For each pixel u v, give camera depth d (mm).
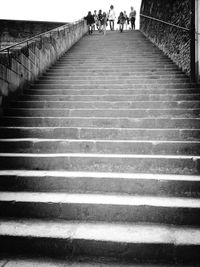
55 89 6402
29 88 6633
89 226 2744
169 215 2807
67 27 11250
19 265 2383
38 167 3730
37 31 14859
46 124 4855
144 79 6789
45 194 3203
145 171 3609
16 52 5848
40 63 7578
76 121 4824
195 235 2547
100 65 8422
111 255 2482
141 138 4352
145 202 2916
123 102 5402
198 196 3121
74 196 3123
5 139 4266
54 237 2535
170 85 6289
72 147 4086
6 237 2576
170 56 8844
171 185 3180
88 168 3682
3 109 5184
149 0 12695
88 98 5824
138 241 2453
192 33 6520
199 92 5871
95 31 17172
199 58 6297
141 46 11328
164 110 4977
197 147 3869
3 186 3379
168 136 4305
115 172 3623
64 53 10539
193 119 4539
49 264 2408
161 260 2434
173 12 8391
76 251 2518
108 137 4406
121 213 2863
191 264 2385
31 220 2889
